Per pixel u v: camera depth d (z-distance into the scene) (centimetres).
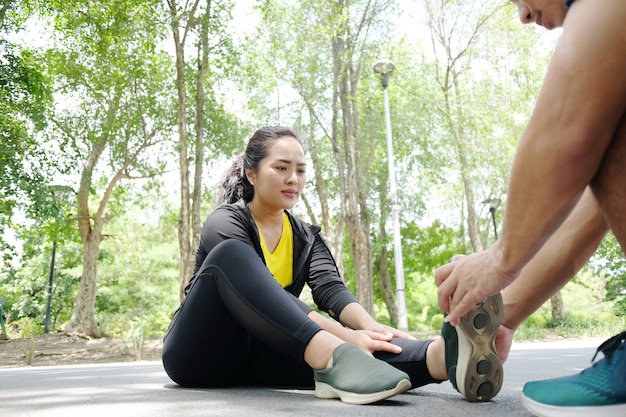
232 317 149
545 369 266
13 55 1296
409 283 2759
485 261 93
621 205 75
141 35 1366
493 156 1554
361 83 1708
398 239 1413
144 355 1184
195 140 1527
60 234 1734
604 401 80
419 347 140
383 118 1788
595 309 1842
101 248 2330
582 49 70
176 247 2398
